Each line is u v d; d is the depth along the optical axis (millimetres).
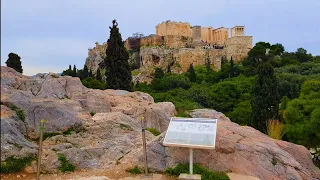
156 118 16141
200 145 10125
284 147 13422
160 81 62750
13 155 10586
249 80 54312
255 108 29531
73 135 12422
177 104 30422
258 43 93312
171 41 104750
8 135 10977
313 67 62188
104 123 13406
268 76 29750
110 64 29969
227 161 11352
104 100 16078
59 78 15945
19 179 9945
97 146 12023
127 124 13922
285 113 26031
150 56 96562
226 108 45781
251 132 13922
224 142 11844
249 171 11156
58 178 10164
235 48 94250
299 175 11484
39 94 14406
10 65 33438
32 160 10758
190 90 49781
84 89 16703
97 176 10016
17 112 12094
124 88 29734
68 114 12938
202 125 10852
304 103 25656
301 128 23141
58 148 11469
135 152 11758
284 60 73688
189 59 95438
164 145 10500
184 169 10820
